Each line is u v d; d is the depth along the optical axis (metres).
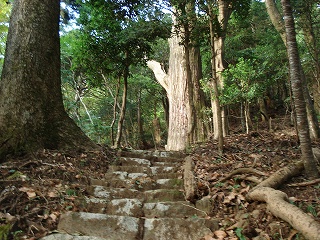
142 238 2.83
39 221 2.78
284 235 2.56
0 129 4.18
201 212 3.31
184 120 10.12
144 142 18.81
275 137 6.53
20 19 4.83
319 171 3.70
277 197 2.84
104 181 3.97
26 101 4.46
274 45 9.60
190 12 5.86
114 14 7.18
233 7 6.41
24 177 3.41
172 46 10.82
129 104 17.58
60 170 3.89
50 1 5.09
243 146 5.82
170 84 10.79
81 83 15.35
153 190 3.76
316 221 2.38
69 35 12.22
